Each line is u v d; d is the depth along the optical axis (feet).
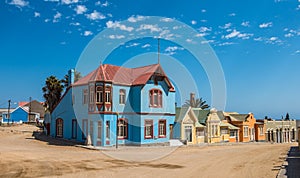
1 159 66.74
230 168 61.72
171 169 59.52
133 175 52.13
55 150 89.71
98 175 51.57
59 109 126.41
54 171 54.54
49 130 137.49
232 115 184.75
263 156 86.12
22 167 57.93
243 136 172.96
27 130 169.78
